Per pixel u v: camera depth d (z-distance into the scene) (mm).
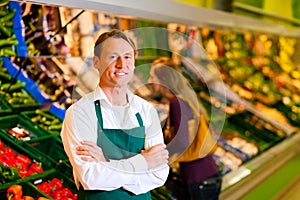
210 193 2277
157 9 1834
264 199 2557
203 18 2256
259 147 3184
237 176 2611
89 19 1900
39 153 2146
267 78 4465
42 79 2568
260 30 3178
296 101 4410
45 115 2557
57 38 1938
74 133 1265
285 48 5039
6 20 1877
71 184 1997
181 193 2289
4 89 2430
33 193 1804
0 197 1714
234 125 3439
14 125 2396
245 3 2988
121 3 1617
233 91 3809
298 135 3750
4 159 1951
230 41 3820
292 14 3951
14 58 2426
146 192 1391
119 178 1287
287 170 3107
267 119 3717
